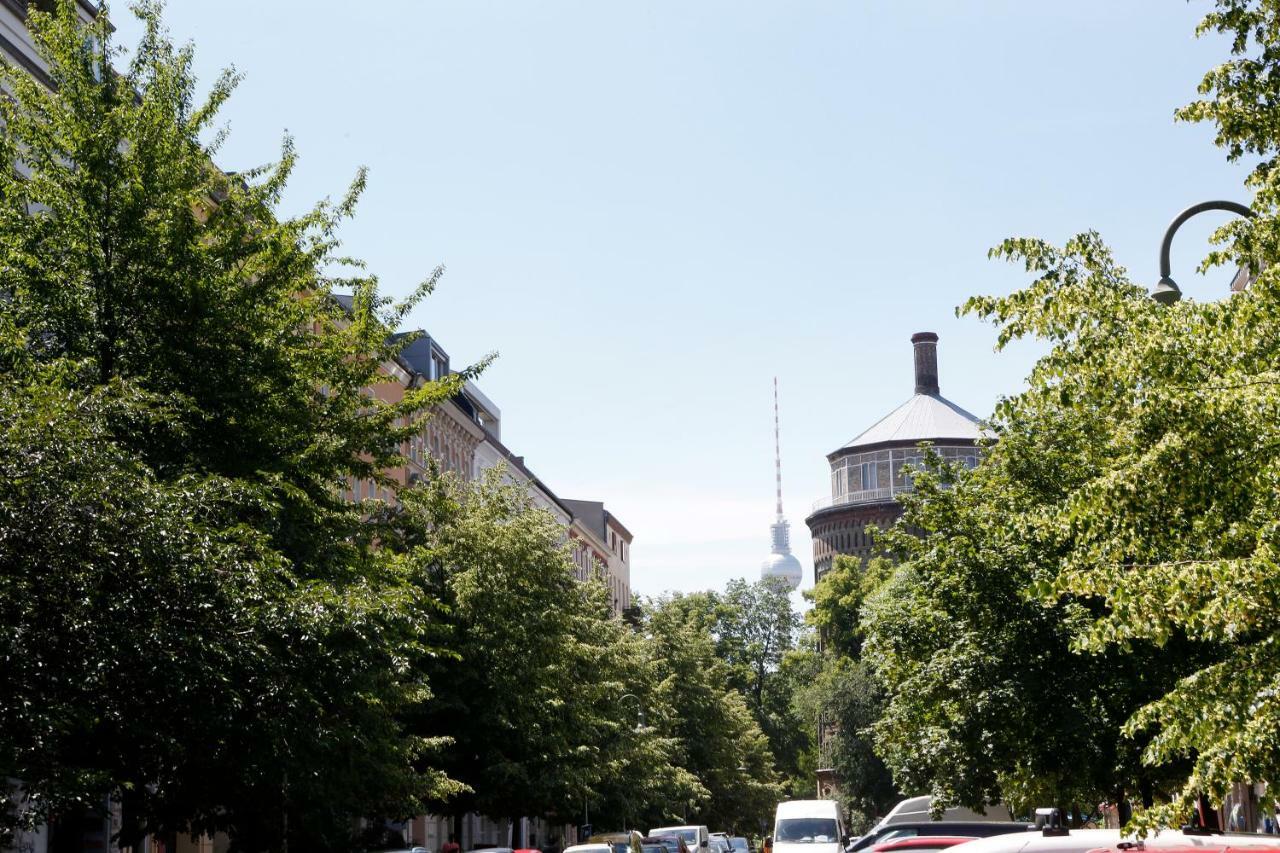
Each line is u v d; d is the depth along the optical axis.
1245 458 10.02
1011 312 12.22
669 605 83.75
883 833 21.19
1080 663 23.66
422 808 33.53
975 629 24.64
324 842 27.89
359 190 24.06
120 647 15.74
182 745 18.58
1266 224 11.01
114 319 20.70
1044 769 24.09
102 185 21.02
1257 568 9.88
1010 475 24.16
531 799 40.84
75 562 15.12
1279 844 7.51
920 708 26.53
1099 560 11.09
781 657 121.56
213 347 21.42
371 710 26.22
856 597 106.56
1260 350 10.30
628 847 40.31
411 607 23.78
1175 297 13.12
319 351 23.62
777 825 37.50
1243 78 11.77
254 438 21.67
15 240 20.67
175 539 16.34
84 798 16.41
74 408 16.08
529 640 39.69
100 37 22.33
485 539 40.28
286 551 22.28
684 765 77.50
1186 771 22.77
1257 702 10.45
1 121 23.17
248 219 23.31
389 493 56.84
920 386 151.38
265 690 19.06
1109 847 7.73
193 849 36.69
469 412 77.94
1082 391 11.58
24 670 14.96
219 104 22.55
